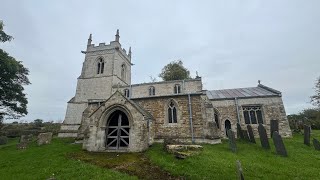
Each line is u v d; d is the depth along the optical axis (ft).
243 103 89.20
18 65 107.65
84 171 34.42
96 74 125.59
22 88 116.57
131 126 53.62
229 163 37.27
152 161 40.34
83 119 72.74
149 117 58.44
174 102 65.92
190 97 65.05
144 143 51.21
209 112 64.28
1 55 94.73
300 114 128.77
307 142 58.34
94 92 119.85
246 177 30.94
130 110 54.85
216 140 59.57
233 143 49.47
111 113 58.08
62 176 32.48
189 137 60.08
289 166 36.58
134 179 30.71
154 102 67.82
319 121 106.73
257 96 88.17
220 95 97.86
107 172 33.86
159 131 63.26
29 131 121.19
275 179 30.17
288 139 71.67
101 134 55.67
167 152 45.37
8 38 99.96
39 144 67.97
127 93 114.11
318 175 31.58
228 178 30.58
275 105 85.15
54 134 114.42
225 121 89.51
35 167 38.40
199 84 102.78
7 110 114.62
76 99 119.03
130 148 51.62
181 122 62.69
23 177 32.65
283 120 82.12
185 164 36.99
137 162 40.60
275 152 48.29
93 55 130.82
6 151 60.80
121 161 41.63
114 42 129.59
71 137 94.63
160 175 33.09
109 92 117.70
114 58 125.49
